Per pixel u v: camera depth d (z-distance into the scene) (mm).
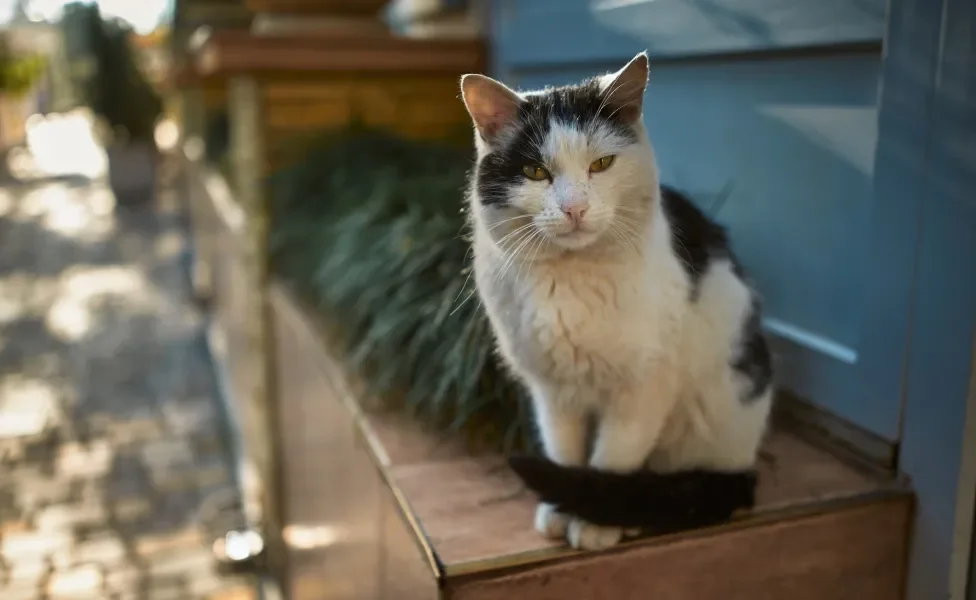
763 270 1257
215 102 3779
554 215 818
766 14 1147
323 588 1607
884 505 1003
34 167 8336
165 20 4461
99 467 2717
